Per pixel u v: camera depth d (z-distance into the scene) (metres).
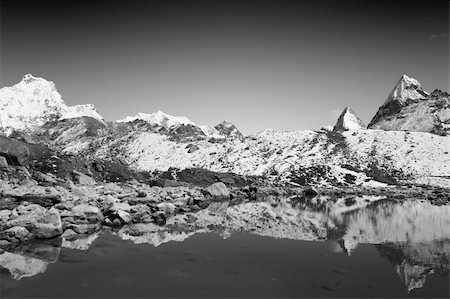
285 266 18.38
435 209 44.62
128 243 22.98
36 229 23.81
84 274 16.84
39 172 45.09
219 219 33.50
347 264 18.80
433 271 17.64
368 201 56.09
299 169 103.88
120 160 117.94
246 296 14.41
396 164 111.38
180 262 18.89
